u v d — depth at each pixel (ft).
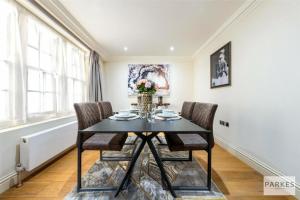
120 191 5.38
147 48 14.43
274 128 6.22
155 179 6.19
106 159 8.19
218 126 11.21
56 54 9.21
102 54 15.56
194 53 16.06
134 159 5.64
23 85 6.46
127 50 15.08
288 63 5.60
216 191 5.49
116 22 9.48
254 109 7.43
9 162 5.69
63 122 9.29
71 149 9.87
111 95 17.54
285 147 5.71
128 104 17.47
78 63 12.07
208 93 13.26
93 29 10.43
